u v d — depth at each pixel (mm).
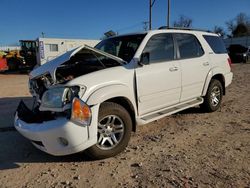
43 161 4477
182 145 4957
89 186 3688
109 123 4457
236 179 3727
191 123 6234
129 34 5734
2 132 5945
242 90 10508
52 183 3799
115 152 4523
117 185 3680
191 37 6484
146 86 5070
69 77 4512
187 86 6082
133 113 4898
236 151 4629
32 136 4207
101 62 5043
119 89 4562
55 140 4031
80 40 27094
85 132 4031
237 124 6090
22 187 3725
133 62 4977
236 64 27891
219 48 7406
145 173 3967
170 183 3670
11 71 28172
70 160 4473
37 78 4789
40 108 4383
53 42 25641
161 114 5445
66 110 4031
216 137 5316
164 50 5645
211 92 6934
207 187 3551
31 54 28203
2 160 4547
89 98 4160
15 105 8852
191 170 4008
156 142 5129
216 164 4176
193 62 6234
